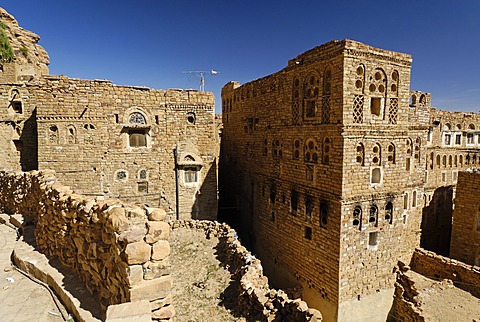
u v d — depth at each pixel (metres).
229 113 30.92
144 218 7.17
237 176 28.86
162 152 21.16
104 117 19.59
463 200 23.42
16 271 9.79
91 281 8.24
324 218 17.22
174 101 21.22
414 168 20.95
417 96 21.84
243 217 27.52
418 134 21.02
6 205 16.81
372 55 16.20
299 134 19.09
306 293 18.73
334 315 16.59
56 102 18.83
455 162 32.75
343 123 15.58
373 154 16.81
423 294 18.11
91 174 19.53
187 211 22.03
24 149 21.30
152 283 6.84
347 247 16.34
